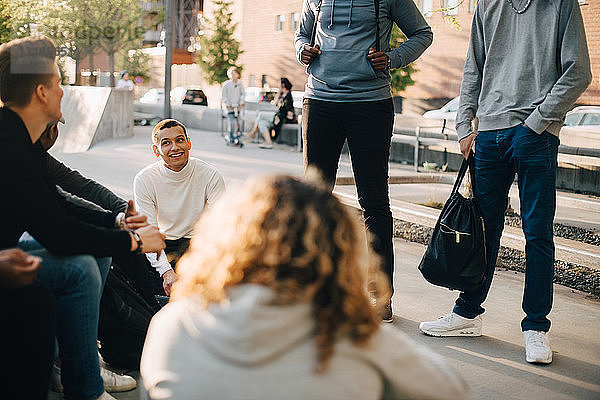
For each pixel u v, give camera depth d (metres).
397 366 1.48
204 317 1.49
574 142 11.51
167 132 4.11
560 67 3.72
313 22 4.54
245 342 1.42
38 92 2.58
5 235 2.49
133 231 2.71
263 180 1.56
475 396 3.29
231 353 1.43
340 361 1.44
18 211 2.46
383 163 4.37
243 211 1.52
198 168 4.23
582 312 4.68
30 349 2.28
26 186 2.47
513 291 5.16
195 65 29.81
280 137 18.27
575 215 8.81
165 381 1.47
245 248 1.48
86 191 3.62
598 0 14.59
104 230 2.63
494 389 3.38
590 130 12.05
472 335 4.15
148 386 1.52
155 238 2.71
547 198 3.75
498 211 4.02
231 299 1.49
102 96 15.87
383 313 4.29
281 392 1.42
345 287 1.46
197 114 22.84
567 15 3.63
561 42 3.66
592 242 7.16
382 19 4.29
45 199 2.50
